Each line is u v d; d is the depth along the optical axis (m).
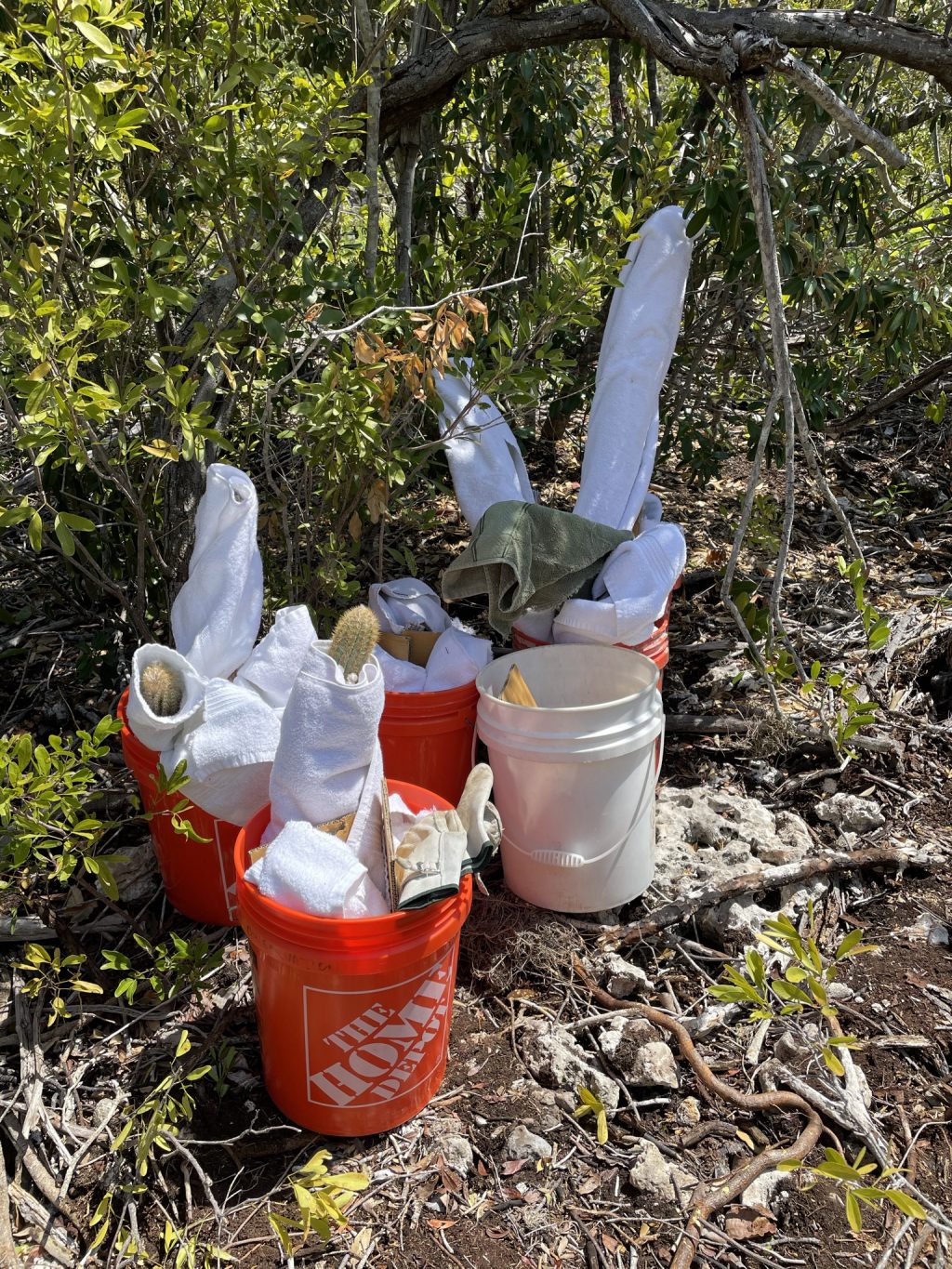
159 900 2.64
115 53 2.00
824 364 4.08
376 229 2.91
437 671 2.76
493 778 2.31
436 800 2.20
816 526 4.57
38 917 2.46
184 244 2.86
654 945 2.53
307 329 3.06
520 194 3.41
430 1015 2.00
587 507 3.09
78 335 2.18
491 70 4.16
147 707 2.23
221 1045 2.22
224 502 2.53
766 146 3.06
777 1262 1.84
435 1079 2.13
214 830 2.35
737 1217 1.93
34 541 2.20
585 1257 1.86
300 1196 1.71
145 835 2.82
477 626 3.78
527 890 2.57
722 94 3.46
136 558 3.30
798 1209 1.93
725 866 2.67
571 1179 2.00
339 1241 1.88
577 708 2.30
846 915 2.63
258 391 3.32
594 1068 2.19
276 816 2.08
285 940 1.85
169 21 2.60
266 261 2.71
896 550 4.36
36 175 2.20
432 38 3.86
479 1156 2.04
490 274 4.25
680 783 3.08
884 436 5.37
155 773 2.32
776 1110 2.12
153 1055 2.21
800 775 3.05
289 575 3.11
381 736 2.62
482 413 3.26
